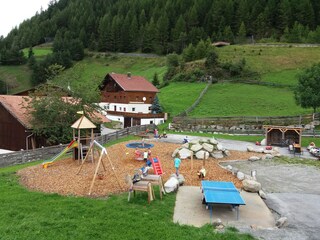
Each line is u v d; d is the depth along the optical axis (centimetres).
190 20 15525
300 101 4856
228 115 5706
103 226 1070
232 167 2167
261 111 5819
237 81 8144
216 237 1034
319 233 1127
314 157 2789
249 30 14150
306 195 1606
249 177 1831
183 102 6794
